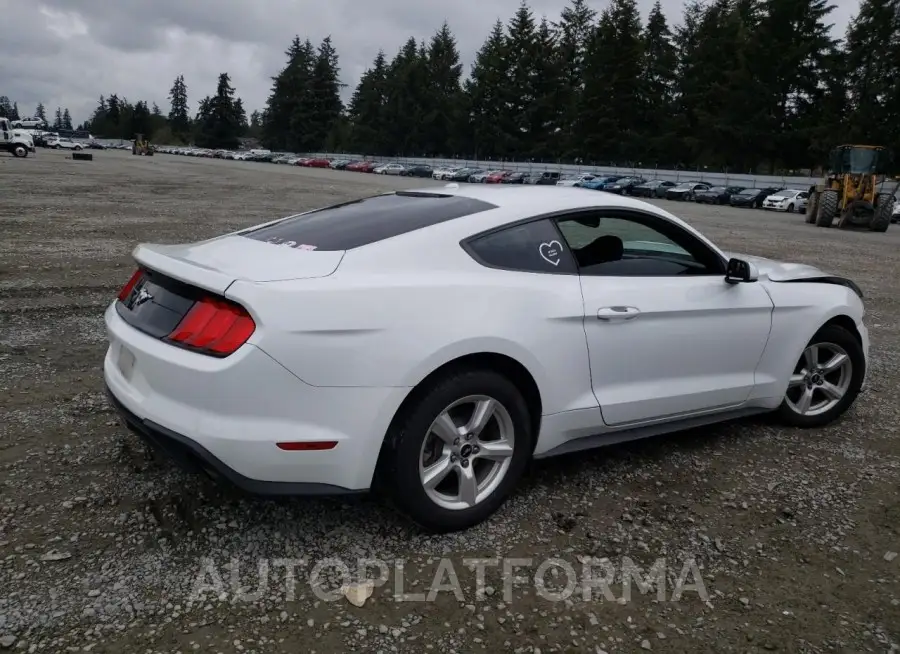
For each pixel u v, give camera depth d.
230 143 135.62
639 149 80.69
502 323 3.08
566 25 94.50
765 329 4.13
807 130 65.75
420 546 3.04
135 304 3.18
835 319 4.56
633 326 3.55
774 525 3.35
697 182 53.69
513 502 3.45
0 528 2.98
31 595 2.58
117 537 2.97
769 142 67.81
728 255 4.71
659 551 3.09
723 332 3.93
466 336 2.96
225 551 2.93
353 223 3.40
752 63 68.75
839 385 4.64
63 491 3.31
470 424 3.10
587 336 3.39
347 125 116.56
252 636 2.45
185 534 3.03
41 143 84.31
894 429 4.64
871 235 24.11
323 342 2.73
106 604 2.56
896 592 2.88
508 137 90.06
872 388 5.53
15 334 5.88
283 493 2.78
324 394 2.75
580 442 3.57
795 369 4.45
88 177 31.22
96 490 3.33
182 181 32.84
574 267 3.48
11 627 2.42
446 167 81.12
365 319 2.79
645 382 3.69
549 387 3.29
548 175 62.06
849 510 3.52
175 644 2.39
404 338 2.84
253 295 2.69
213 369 2.68
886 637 2.60
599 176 60.75
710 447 4.23
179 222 14.80
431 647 2.45
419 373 2.87
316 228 3.43
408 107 103.44
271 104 123.50
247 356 2.66
